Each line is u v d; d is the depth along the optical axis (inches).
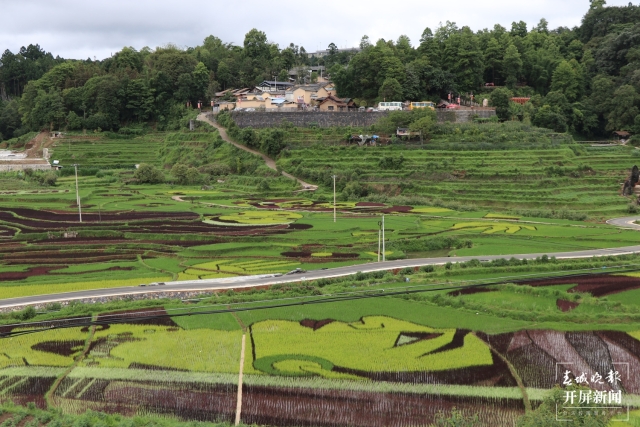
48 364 1895.9
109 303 2320.4
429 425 1625.2
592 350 1924.2
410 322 2134.6
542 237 3663.9
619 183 5649.6
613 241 3528.5
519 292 2455.7
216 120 7726.4
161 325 2117.4
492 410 1667.1
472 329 2068.2
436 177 5718.5
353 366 1834.4
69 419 1635.1
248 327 2098.9
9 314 2204.7
